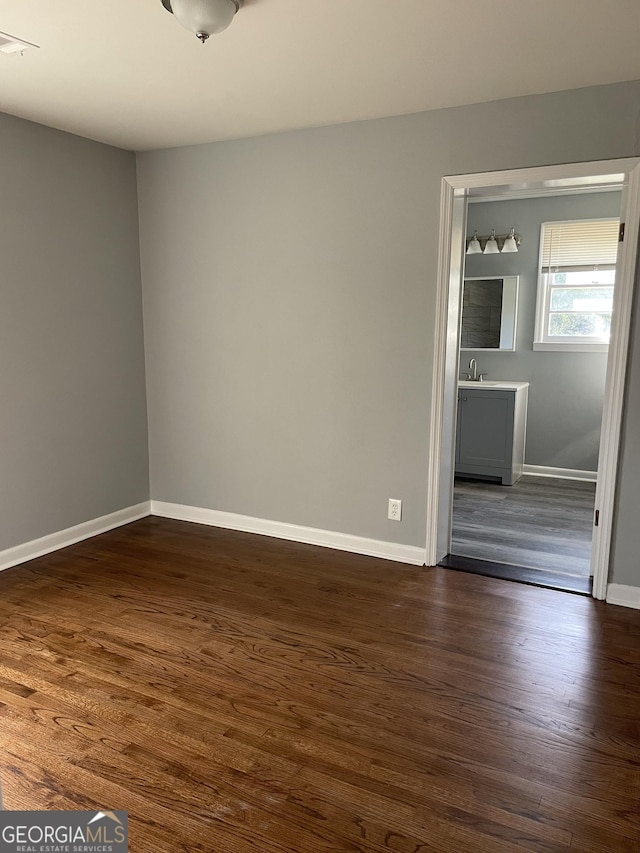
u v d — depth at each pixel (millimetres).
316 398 3670
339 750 1990
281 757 1956
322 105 3018
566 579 3301
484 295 5785
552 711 2193
